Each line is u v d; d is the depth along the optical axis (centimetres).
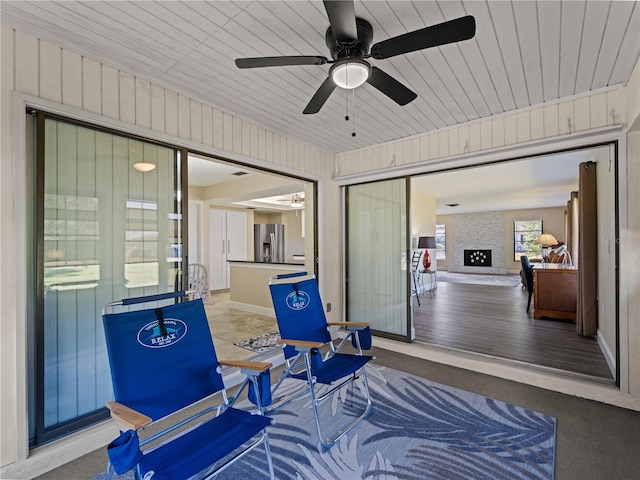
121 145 233
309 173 397
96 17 176
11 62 181
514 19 176
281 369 326
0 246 175
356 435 209
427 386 280
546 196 830
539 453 189
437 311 552
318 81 247
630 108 233
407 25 183
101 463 192
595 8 167
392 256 398
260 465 183
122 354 153
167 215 258
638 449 193
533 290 513
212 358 181
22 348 181
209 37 195
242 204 807
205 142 280
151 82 244
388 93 209
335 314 434
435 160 342
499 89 257
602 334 349
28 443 183
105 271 224
